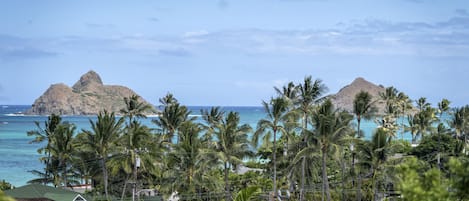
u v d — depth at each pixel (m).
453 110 117.06
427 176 21.69
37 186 57.72
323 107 62.56
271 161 74.19
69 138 77.06
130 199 69.25
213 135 73.81
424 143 92.06
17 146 156.25
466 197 21.38
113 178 73.50
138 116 90.25
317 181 71.69
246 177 75.56
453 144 90.56
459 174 21.09
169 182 65.06
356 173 62.00
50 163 82.56
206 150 64.19
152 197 71.75
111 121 69.12
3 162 120.56
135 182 66.88
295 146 66.19
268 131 64.94
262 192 63.88
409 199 20.97
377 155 59.44
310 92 70.44
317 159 64.69
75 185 82.06
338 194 67.31
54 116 82.06
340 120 59.84
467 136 108.12
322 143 58.28
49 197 54.59
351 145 62.62
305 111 70.44
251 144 64.62
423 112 118.62
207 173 67.75
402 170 22.88
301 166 63.28
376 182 63.09
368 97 73.50
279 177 74.75
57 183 76.88
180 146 65.38
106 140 68.19
